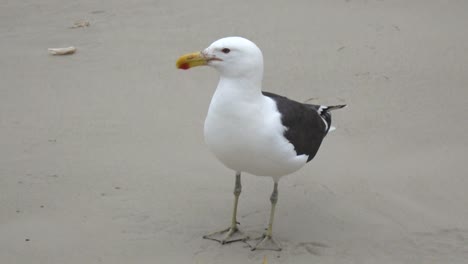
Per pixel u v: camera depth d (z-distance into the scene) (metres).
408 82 11.49
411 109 10.67
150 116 10.45
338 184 8.77
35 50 12.67
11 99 10.88
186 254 7.25
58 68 12.00
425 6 14.61
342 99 10.96
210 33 13.27
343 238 7.63
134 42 12.95
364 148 9.62
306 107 7.60
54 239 7.38
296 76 11.69
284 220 7.99
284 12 14.30
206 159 9.31
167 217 7.92
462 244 7.49
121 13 14.28
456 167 9.11
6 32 13.43
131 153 9.38
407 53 12.52
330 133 10.00
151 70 11.91
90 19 13.99
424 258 7.24
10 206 7.96
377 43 12.89
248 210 8.17
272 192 8.23
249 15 14.13
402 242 7.54
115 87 11.34
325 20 13.90
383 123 10.26
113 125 10.13
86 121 10.23
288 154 6.98
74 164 9.01
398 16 14.15
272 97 7.36
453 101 10.89
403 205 8.30
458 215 8.08
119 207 8.05
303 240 7.59
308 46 12.77
